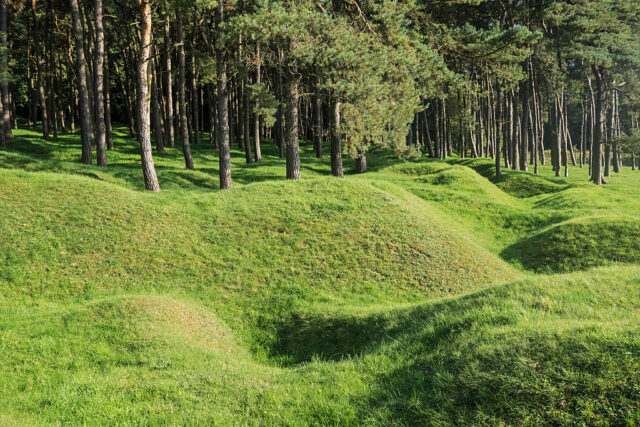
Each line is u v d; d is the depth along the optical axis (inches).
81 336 352.8
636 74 1525.6
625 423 158.9
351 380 256.8
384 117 868.0
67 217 585.0
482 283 535.8
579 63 1667.1
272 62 908.0
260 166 1310.3
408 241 610.9
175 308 417.7
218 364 319.9
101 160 989.8
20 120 2194.9
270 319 442.0
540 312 266.2
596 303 278.1
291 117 884.6
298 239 604.4
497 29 1092.5
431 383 219.6
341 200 722.2
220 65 864.3
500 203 970.7
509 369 199.9
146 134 780.0
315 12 818.2
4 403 263.0
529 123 2236.7
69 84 1770.4
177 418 239.0
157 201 677.3
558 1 1465.3
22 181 638.5
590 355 191.3
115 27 1688.0
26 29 1649.9
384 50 859.4
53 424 237.3
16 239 522.9
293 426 220.4
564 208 949.2
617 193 1124.5
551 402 177.2
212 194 746.2
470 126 1717.5
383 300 481.4
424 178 1232.2
